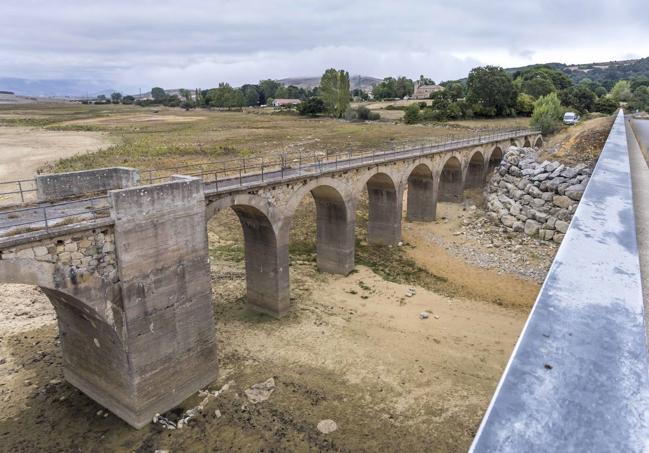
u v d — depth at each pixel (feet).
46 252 54.29
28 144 258.16
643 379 10.95
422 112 361.10
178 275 67.67
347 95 401.90
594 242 19.48
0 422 66.33
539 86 392.47
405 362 80.38
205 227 70.95
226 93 599.98
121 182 76.84
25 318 92.48
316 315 96.78
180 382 70.49
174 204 65.46
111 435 64.39
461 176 175.94
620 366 11.44
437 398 71.31
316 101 432.25
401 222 150.51
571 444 9.18
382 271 120.16
